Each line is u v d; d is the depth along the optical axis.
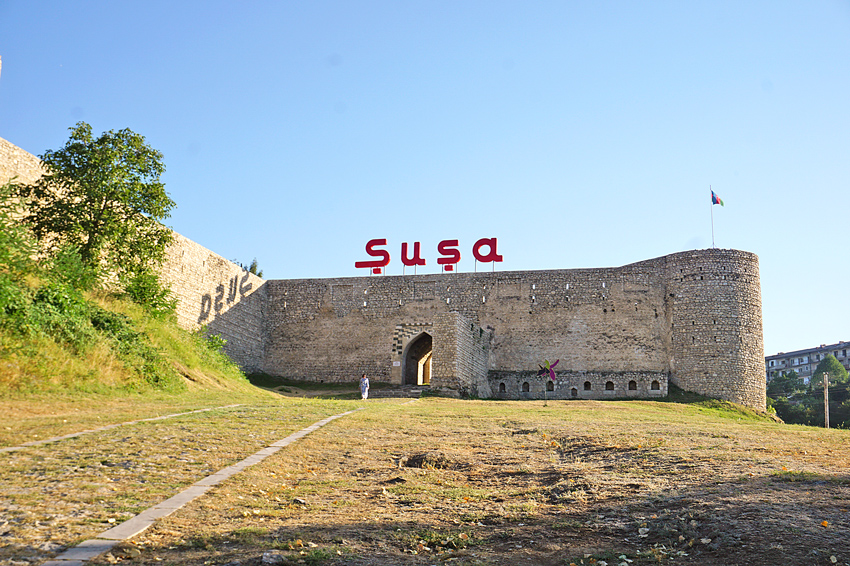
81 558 6.32
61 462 10.12
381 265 46.72
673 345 41.28
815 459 10.30
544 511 8.34
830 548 5.92
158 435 12.69
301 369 45.72
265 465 10.91
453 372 33.94
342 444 13.30
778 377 95.44
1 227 19.94
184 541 7.02
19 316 18.33
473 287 45.03
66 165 23.94
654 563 6.16
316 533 7.43
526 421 17.77
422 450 12.94
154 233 26.20
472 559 6.56
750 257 41.59
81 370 18.92
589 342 42.94
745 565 5.81
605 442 13.45
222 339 37.09
